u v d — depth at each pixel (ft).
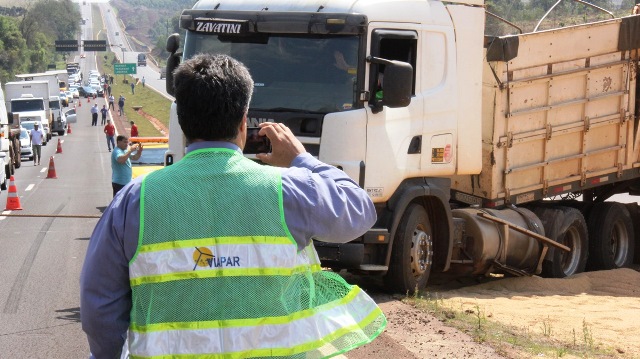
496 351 25.09
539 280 40.32
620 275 43.09
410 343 26.00
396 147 32.58
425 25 33.50
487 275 39.96
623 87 42.80
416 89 33.42
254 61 32.78
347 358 24.16
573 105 40.96
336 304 10.80
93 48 594.24
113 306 9.89
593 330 29.78
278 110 32.24
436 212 35.96
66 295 35.99
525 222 40.32
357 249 31.78
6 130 107.65
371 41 31.58
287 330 9.88
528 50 38.32
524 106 38.93
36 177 112.37
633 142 44.04
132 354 9.80
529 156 40.04
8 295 35.94
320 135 31.76
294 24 31.81
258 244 9.83
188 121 10.09
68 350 27.12
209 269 9.69
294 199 10.05
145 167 60.85
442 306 32.24
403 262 33.63
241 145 10.45
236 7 33.09
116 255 9.82
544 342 26.99
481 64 35.91
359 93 31.48
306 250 10.46
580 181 42.80
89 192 89.51
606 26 41.16
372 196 31.99
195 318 9.66
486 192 38.81
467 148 35.70
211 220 9.79
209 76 9.99
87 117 327.47
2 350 27.07
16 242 51.78
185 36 34.37
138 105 426.92
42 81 211.41
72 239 53.21
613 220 46.57
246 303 9.73
